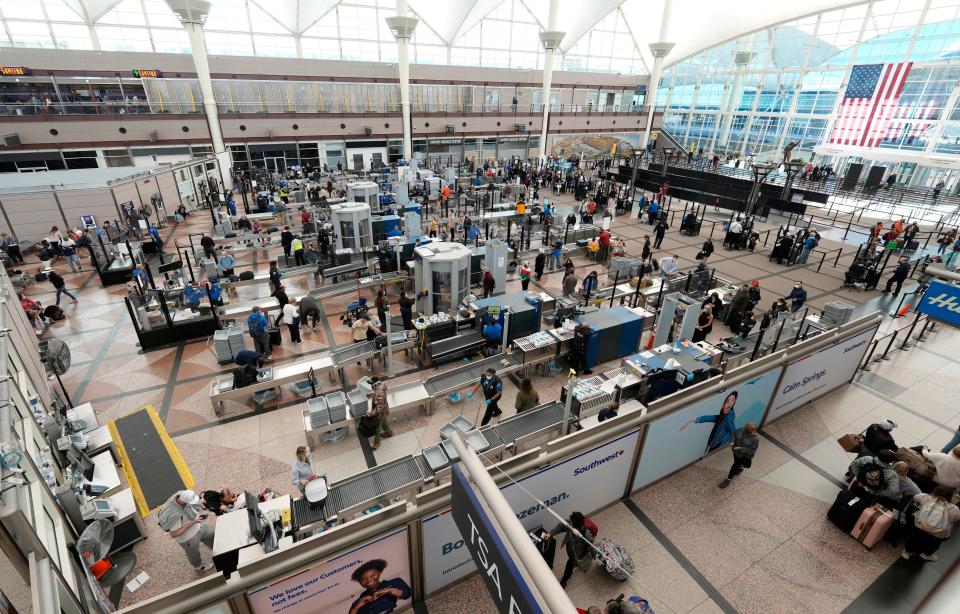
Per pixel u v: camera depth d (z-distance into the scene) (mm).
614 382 9141
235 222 24406
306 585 4777
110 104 31438
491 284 14625
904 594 6316
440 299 14039
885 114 29094
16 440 5172
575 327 11344
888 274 18406
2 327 7422
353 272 17672
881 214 28766
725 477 8055
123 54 32219
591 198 30828
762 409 8820
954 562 773
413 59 43906
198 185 29859
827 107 36312
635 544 6859
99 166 30766
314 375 10734
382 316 12469
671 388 9180
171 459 8758
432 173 32562
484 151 45438
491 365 10680
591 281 14445
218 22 36656
